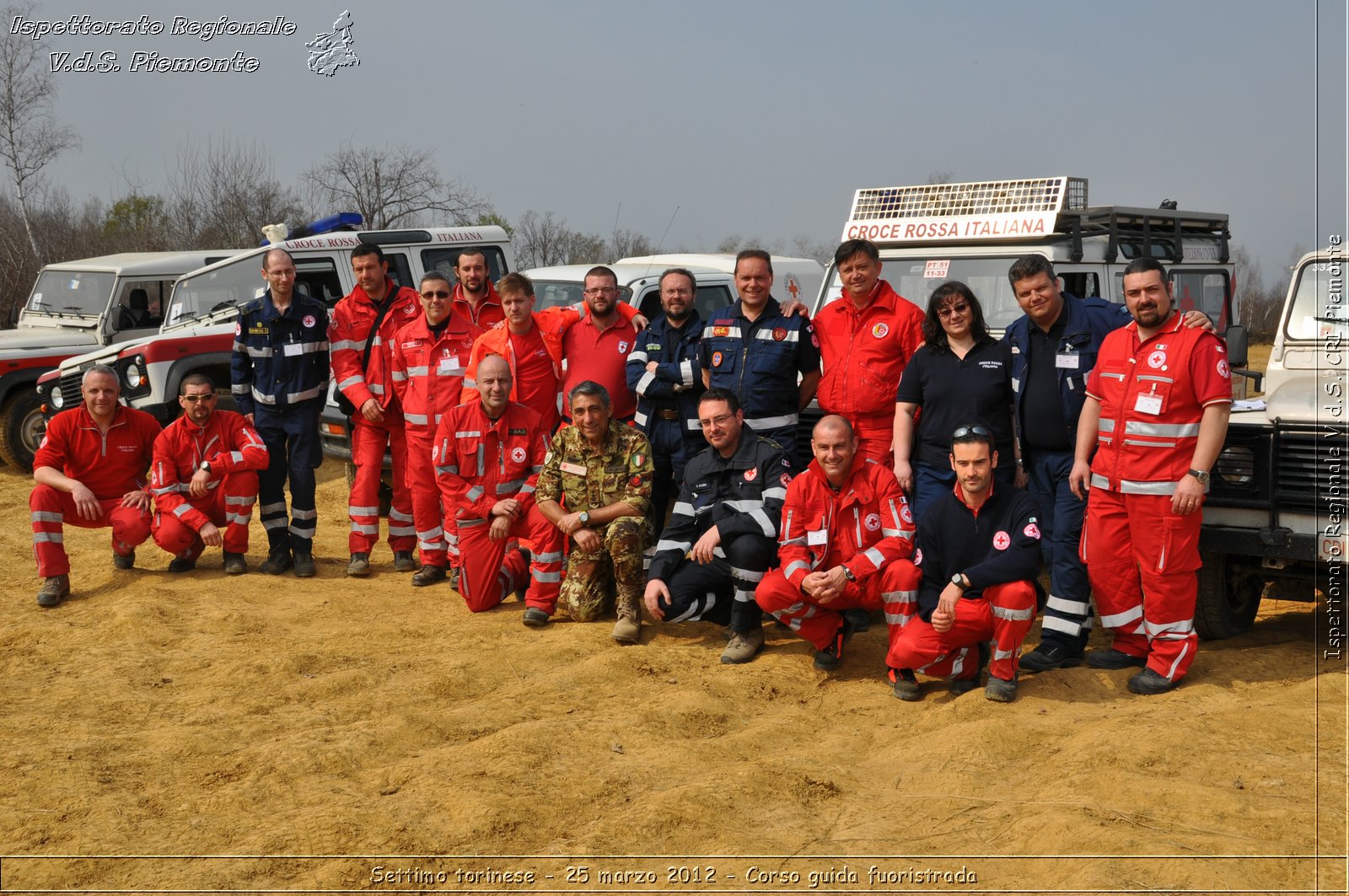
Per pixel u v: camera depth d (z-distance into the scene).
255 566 8.17
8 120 23.73
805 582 5.57
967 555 5.37
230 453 7.73
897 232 8.67
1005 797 4.28
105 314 12.67
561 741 4.90
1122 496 5.47
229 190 25.14
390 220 23.61
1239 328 6.64
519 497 6.83
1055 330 5.90
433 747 4.95
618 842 3.95
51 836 4.09
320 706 5.46
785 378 6.53
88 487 7.75
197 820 4.22
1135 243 8.74
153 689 5.70
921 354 6.14
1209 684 5.46
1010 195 8.26
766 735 5.03
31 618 6.96
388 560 8.70
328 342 7.96
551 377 7.40
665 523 8.20
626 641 6.39
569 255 16.25
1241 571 6.17
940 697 5.59
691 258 12.91
